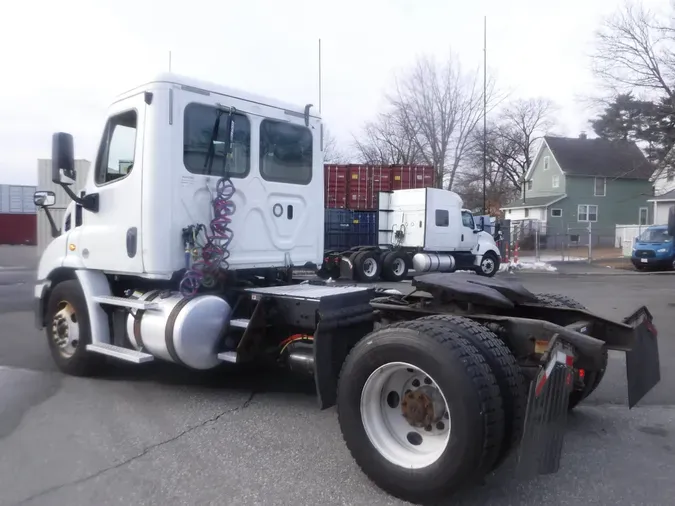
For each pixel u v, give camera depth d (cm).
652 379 486
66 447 444
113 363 642
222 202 557
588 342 373
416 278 475
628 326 448
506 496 370
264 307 512
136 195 542
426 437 368
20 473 400
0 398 561
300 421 502
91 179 597
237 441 457
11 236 4484
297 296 488
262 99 604
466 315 428
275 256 616
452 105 4156
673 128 2647
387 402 384
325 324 468
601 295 1481
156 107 528
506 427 350
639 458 434
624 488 383
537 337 394
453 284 454
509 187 6156
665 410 548
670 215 629
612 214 4694
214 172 564
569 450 448
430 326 365
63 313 639
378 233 2025
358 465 388
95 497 366
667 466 420
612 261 2927
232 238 568
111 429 482
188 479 391
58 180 560
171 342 514
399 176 2228
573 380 372
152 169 529
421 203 1941
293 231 636
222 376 638
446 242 2002
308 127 652
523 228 4100
